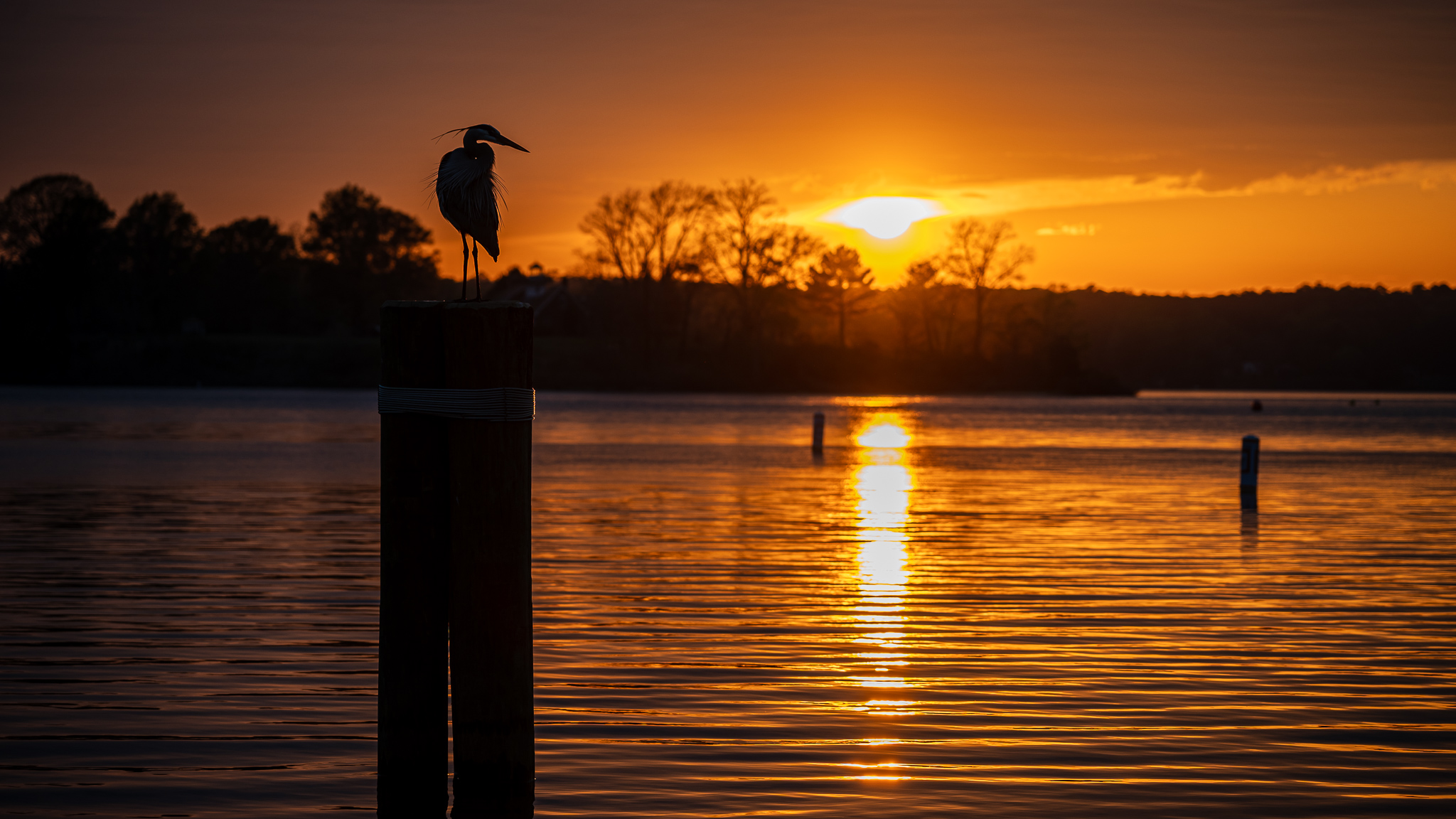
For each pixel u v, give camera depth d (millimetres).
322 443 34719
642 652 9305
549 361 103125
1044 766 6660
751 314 107875
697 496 21484
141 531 15664
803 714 7613
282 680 8281
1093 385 122125
